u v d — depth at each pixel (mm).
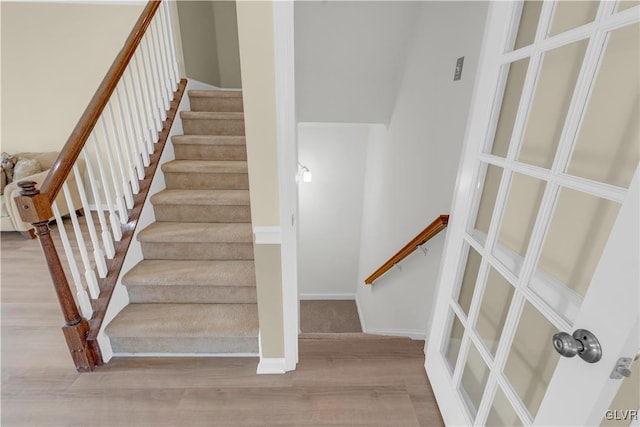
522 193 959
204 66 3338
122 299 1764
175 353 1679
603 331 623
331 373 1589
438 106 1780
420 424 1349
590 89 711
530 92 894
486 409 1052
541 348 880
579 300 738
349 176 4035
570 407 708
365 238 3977
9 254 2686
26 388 1465
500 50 1012
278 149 1179
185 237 1915
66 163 1381
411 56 2240
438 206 1787
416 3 2057
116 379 1522
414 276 2211
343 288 4648
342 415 1380
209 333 1609
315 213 4223
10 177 2994
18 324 1861
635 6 603
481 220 1196
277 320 1490
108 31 3064
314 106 2852
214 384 1512
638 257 558
